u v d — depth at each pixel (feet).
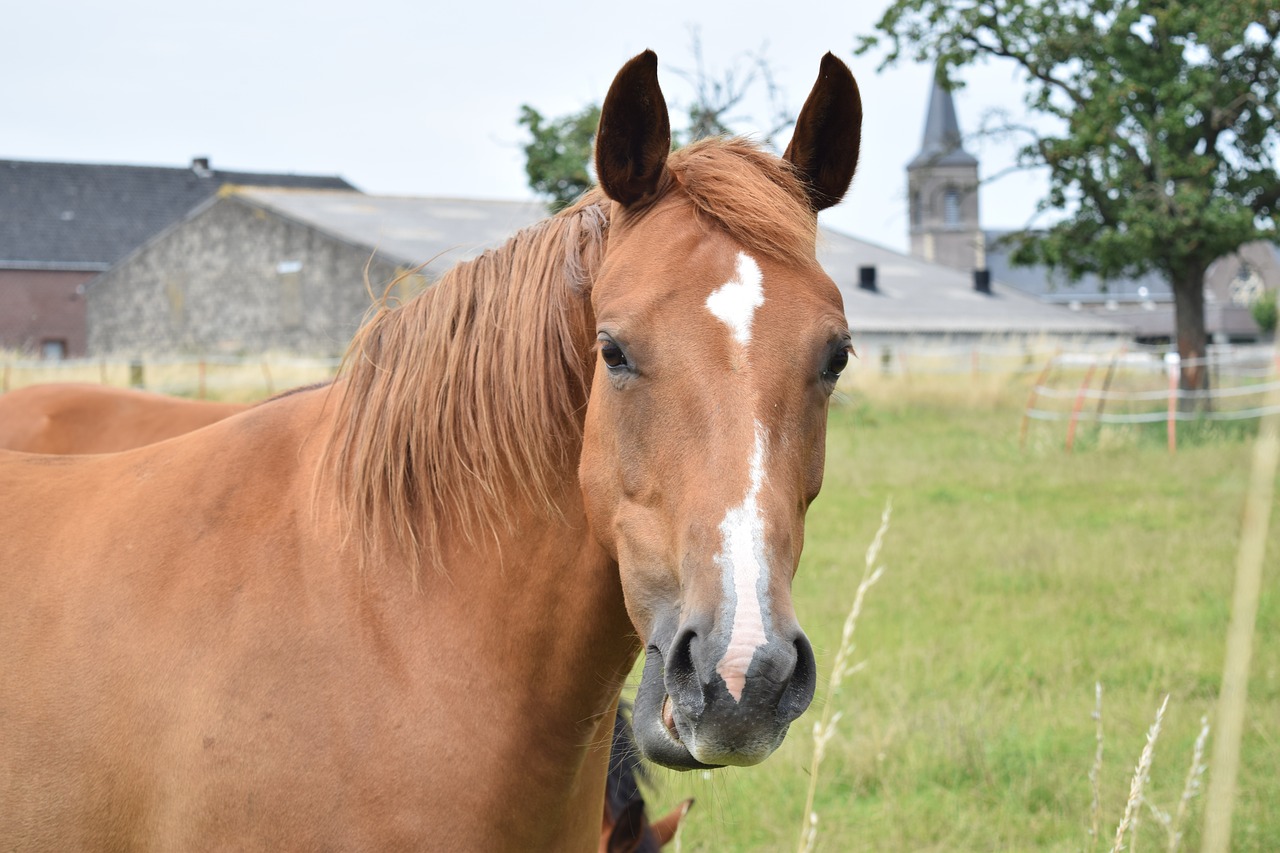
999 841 12.15
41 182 150.71
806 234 6.11
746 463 5.40
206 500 6.98
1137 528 27.66
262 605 6.53
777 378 5.62
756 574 5.17
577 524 6.53
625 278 5.95
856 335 105.19
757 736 4.95
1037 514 30.19
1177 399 57.21
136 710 6.45
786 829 12.48
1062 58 56.85
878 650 18.15
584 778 6.95
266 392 62.34
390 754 6.29
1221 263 193.77
